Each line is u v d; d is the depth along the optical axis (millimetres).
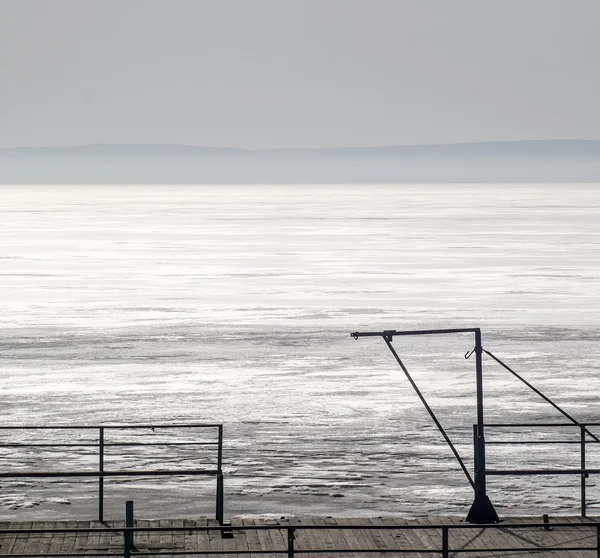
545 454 96812
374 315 191125
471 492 84938
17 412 112562
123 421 108688
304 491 85250
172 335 168375
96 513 79750
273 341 162375
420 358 148250
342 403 118125
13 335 167625
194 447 98375
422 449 98062
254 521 67500
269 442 100375
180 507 81188
